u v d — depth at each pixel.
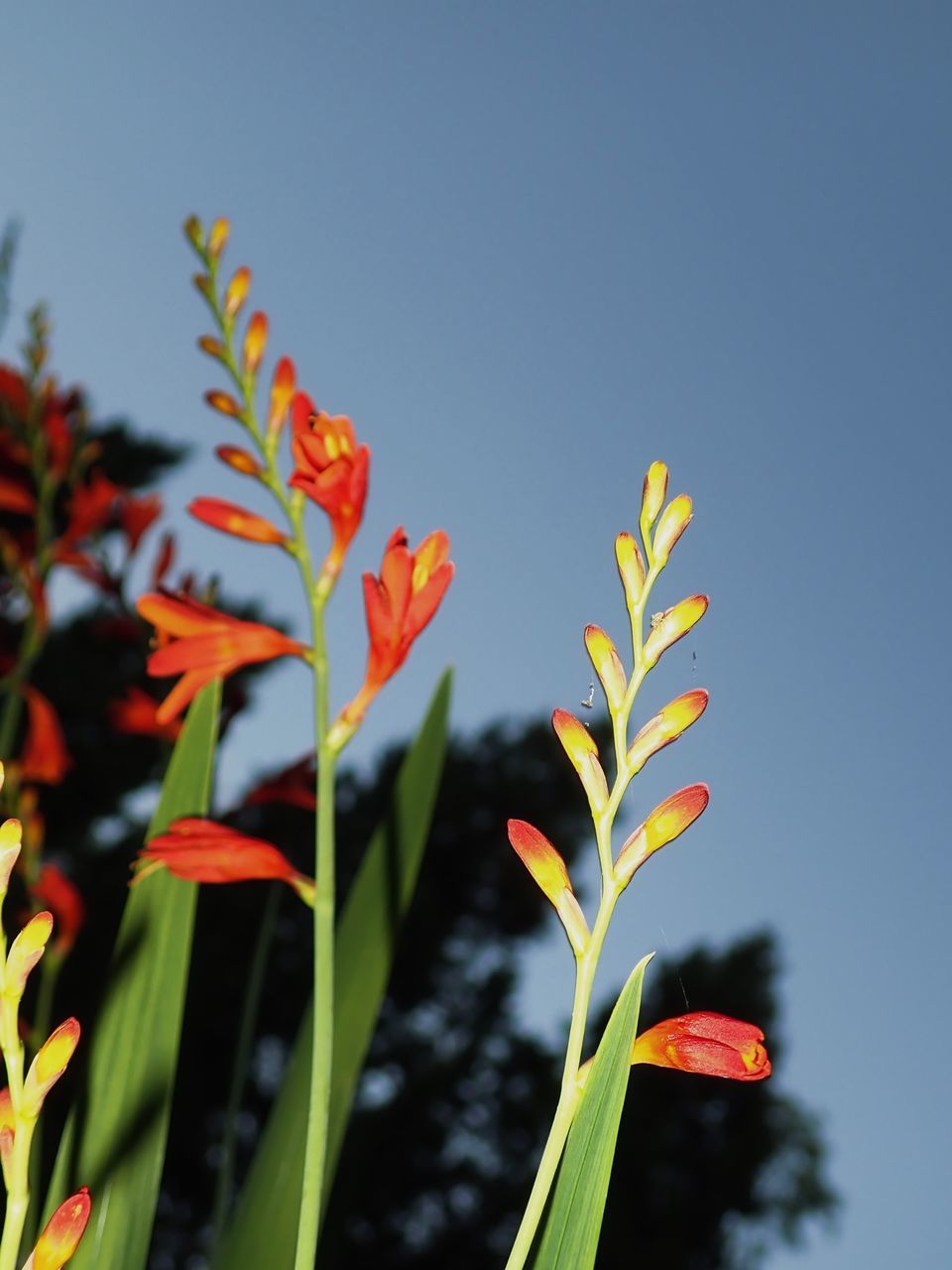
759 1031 0.53
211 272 0.70
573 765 0.54
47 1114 0.79
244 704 0.83
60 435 1.13
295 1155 0.74
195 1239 2.63
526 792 3.51
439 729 0.79
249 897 2.81
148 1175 0.62
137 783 3.20
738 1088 2.99
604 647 0.54
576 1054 0.53
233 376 0.68
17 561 1.07
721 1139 2.96
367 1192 2.75
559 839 3.50
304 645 0.62
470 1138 3.11
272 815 2.86
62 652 3.09
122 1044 0.63
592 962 0.53
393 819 0.78
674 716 0.53
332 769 0.61
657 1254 2.74
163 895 0.64
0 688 1.04
